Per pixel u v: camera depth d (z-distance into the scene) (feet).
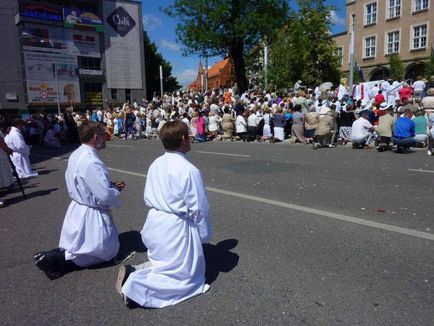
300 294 10.75
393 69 115.85
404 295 10.48
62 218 19.36
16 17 141.49
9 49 144.15
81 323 9.84
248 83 115.03
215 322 9.61
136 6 165.89
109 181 12.51
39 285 11.98
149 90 218.18
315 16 107.24
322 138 42.22
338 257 12.96
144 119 75.87
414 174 25.61
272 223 16.74
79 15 150.71
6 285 12.09
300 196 21.16
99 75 159.22
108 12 159.74
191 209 10.44
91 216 12.55
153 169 10.81
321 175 26.63
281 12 106.93
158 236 10.45
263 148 44.88
